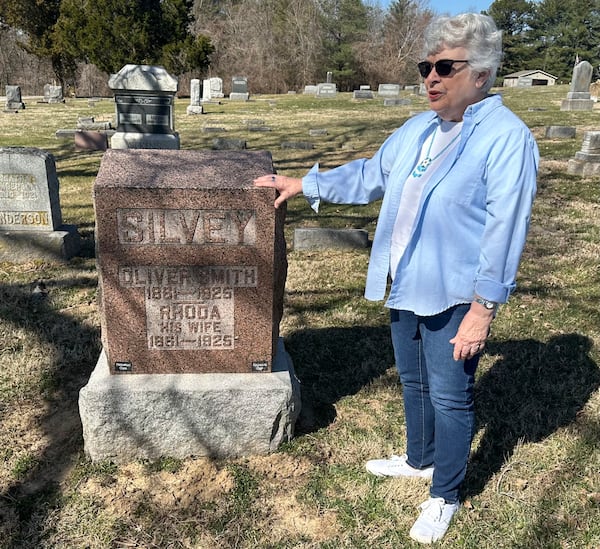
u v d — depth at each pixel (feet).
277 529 9.20
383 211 8.50
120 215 9.61
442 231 7.70
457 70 7.21
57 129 58.13
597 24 194.39
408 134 8.52
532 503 9.64
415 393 9.60
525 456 10.77
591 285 18.95
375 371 13.75
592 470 10.37
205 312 10.28
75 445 11.06
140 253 9.82
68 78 138.00
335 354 14.51
